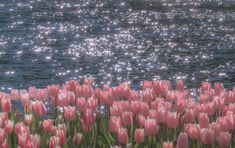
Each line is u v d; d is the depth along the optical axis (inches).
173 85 1003.9
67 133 281.1
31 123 277.1
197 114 286.8
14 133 270.7
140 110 284.7
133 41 1483.8
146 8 2119.8
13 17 1822.1
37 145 246.4
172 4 2224.4
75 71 1112.8
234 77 1057.5
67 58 1245.1
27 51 1302.9
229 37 1505.9
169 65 1181.1
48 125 269.9
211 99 318.0
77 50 1344.7
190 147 263.7
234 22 1766.7
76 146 266.1
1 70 1088.2
